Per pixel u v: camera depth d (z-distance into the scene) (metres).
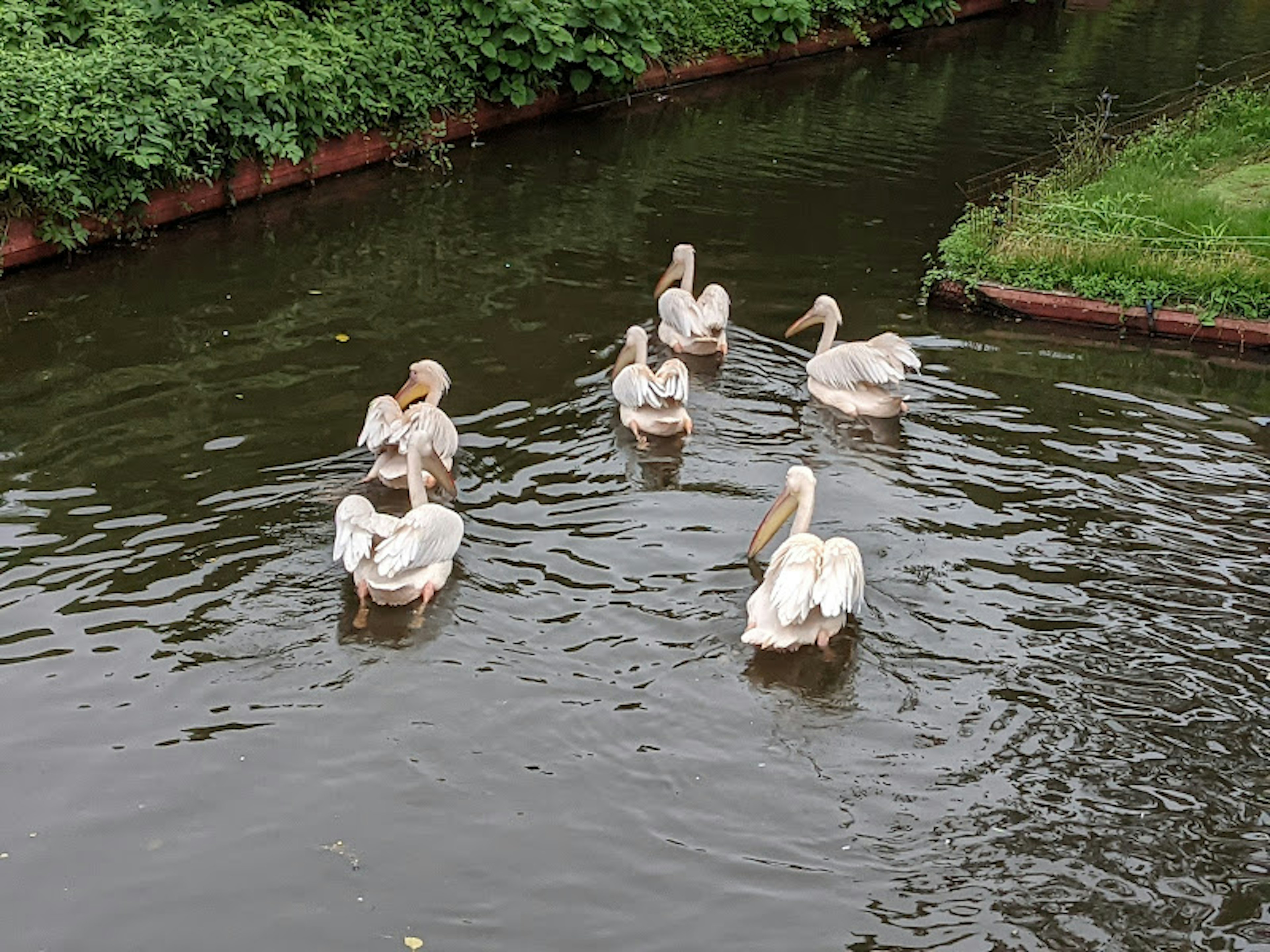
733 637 9.60
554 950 7.09
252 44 18.33
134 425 12.12
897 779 8.35
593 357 13.94
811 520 10.68
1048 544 10.84
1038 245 15.84
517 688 9.03
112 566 10.06
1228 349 14.84
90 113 15.66
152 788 8.09
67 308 14.52
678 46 24.59
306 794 8.09
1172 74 27.12
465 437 12.19
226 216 17.25
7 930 7.10
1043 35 30.38
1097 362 14.41
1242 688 9.21
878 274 16.56
